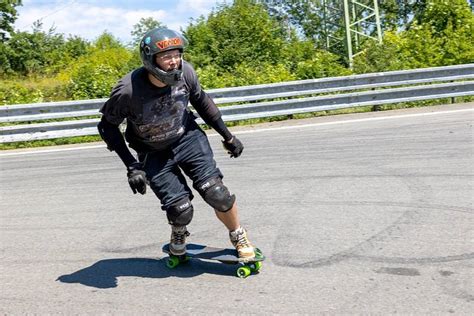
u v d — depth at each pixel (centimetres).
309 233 657
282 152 1221
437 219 677
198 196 885
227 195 513
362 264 548
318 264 555
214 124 527
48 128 1648
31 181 1115
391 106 1889
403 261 548
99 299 504
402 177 907
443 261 542
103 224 765
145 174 497
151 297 501
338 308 452
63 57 5138
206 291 507
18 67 5141
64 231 744
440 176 895
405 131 1359
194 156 518
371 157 1087
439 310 438
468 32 2333
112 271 578
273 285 509
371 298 467
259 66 2700
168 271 566
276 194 858
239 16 3111
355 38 4334
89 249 659
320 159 1109
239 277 535
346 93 1855
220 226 712
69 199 932
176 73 464
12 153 1534
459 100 1931
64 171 1197
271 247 616
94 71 2419
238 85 2112
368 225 671
